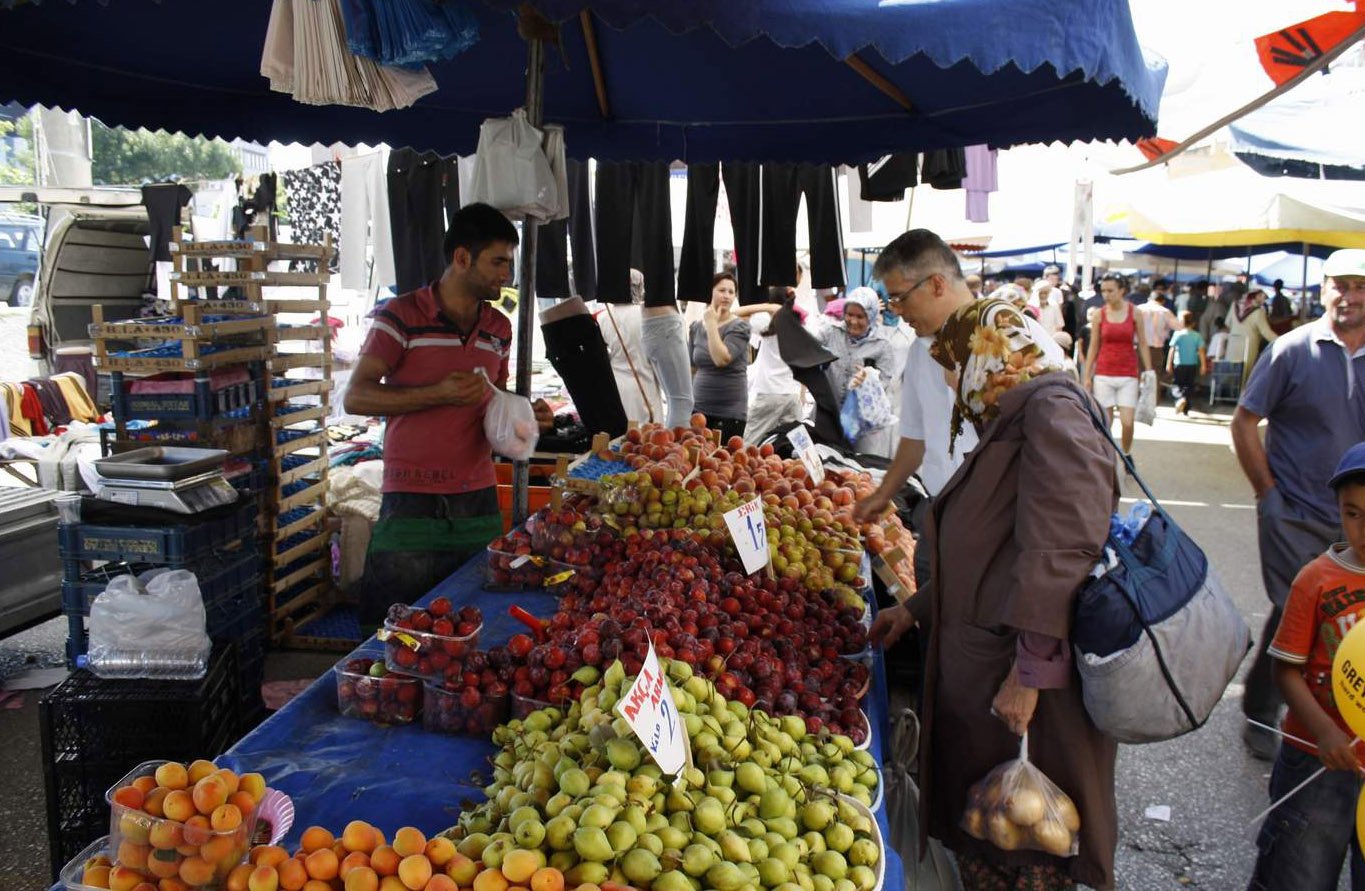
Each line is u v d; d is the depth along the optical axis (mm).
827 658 2799
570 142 5457
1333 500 3938
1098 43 2650
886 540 4129
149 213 8477
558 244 6172
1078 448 2332
